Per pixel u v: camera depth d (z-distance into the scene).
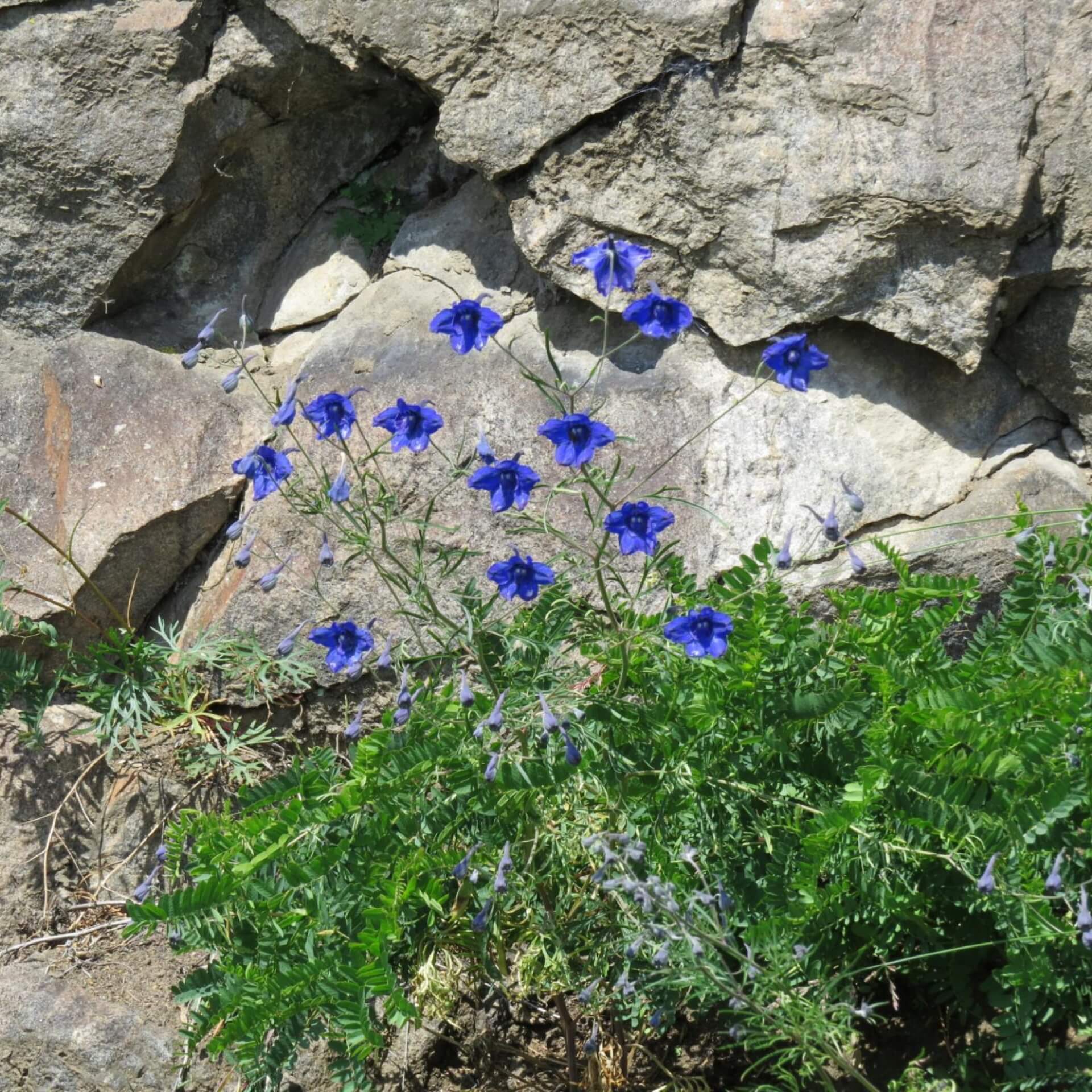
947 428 1.49
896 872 1.23
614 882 1.14
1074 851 1.21
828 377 1.50
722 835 1.28
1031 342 1.48
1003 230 1.44
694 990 1.24
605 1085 1.31
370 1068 1.35
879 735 1.23
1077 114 1.43
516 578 1.23
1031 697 1.24
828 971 1.25
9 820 1.48
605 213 1.51
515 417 1.51
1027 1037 1.21
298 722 1.51
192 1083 1.35
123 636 1.51
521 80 1.50
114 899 1.46
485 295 1.27
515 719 1.26
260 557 1.51
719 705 1.26
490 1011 1.36
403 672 1.24
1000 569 1.45
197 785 1.49
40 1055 1.37
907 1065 1.28
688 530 1.48
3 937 1.45
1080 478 1.48
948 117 1.44
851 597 1.29
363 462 1.28
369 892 1.25
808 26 1.45
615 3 1.48
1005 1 1.43
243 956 1.28
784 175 1.47
